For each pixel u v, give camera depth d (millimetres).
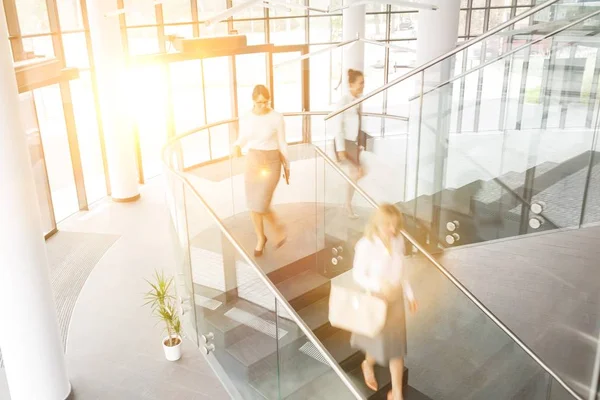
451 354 4914
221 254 6703
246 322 5238
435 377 4602
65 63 10844
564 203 5637
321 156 7070
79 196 11203
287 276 6164
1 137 4801
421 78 6535
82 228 10344
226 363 4918
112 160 11336
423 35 6914
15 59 9492
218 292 5750
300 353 4609
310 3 15773
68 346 6672
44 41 13094
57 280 8367
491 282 6363
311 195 8453
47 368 5527
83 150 21906
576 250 6852
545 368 4449
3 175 4875
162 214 10914
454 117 7293
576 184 5672
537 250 6910
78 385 5980
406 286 4316
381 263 4188
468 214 6340
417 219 6766
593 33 7066
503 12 15484
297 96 26391
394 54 21609
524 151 6414
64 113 10758
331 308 4879
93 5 10211
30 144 10016
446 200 6488
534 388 4527
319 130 16266
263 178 6387
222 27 14273
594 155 5891
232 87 13992
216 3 21453
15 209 4992
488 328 5293
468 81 11906
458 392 4418
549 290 6277
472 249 6875
